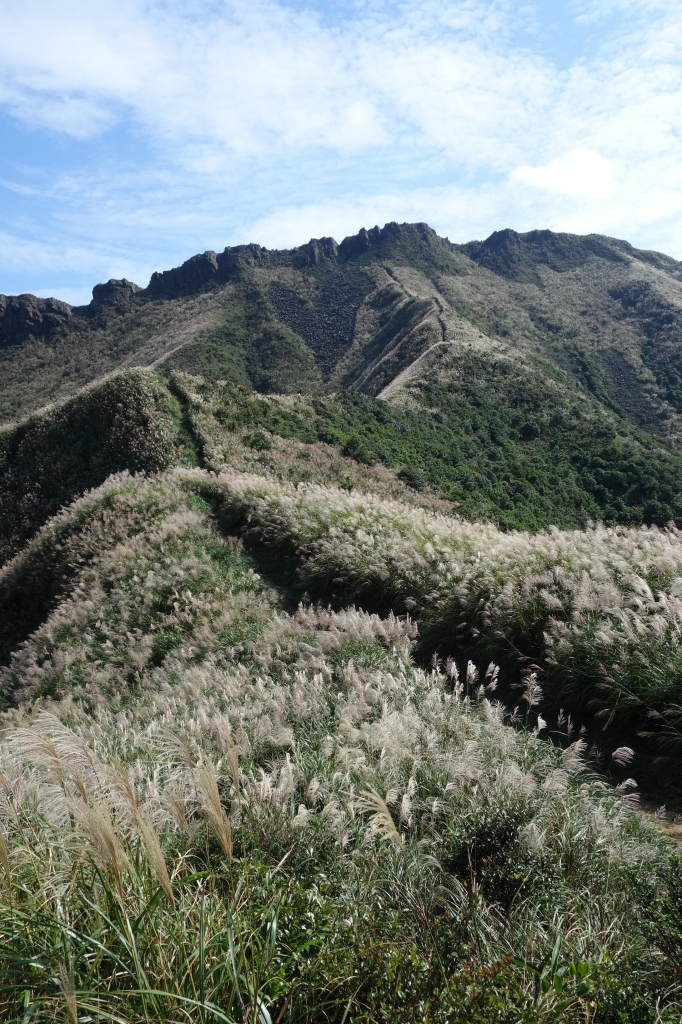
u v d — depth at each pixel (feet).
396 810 13.28
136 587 40.55
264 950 7.50
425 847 11.83
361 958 7.77
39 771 12.10
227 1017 6.43
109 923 7.16
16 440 104.63
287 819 11.90
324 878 10.25
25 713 30.89
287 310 411.95
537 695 19.07
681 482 131.23
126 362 360.89
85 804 7.96
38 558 58.65
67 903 8.07
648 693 17.07
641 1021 7.10
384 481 93.20
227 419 95.50
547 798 12.82
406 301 363.56
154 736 16.96
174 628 35.01
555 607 21.61
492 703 20.72
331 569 34.71
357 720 17.63
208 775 8.80
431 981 7.41
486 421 163.32
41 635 42.52
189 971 7.13
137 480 64.64
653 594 21.11
